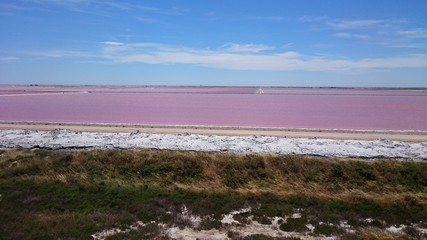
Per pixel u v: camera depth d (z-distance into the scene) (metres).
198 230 13.39
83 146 24.05
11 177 18.91
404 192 17.28
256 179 18.95
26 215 14.27
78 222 13.66
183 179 19.05
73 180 18.33
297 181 18.55
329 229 13.37
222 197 16.66
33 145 24.39
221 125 35.00
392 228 13.74
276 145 24.47
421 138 27.67
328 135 28.77
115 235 12.62
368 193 17.25
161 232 13.06
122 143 24.91
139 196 16.69
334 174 18.84
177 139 26.25
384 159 21.22
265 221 14.14
